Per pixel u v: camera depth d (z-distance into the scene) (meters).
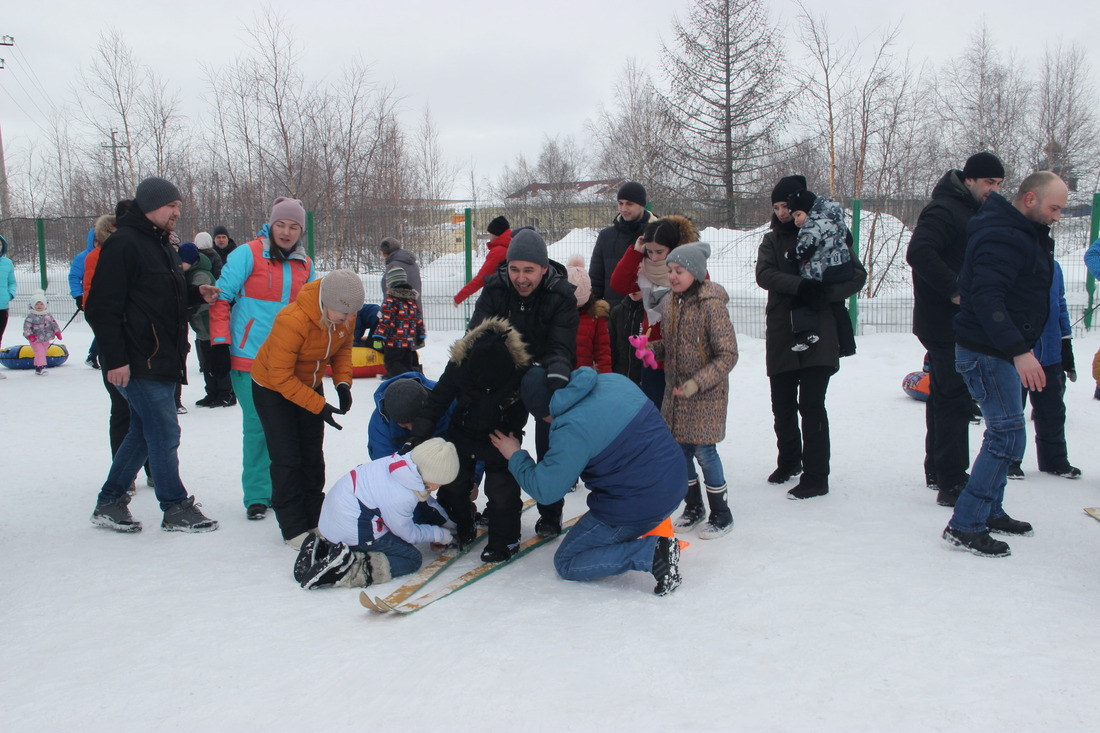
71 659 2.94
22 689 2.73
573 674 2.75
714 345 4.13
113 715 2.56
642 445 3.47
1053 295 5.02
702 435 4.16
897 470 5.39
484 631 3.11
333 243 13.62
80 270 9.47
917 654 2.86
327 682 2.73
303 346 4.08
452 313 13.09
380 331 8.77
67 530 4.48
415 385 3.92
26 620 3.29
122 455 4.43
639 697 2.59
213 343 4.56
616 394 3.54
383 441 4.13
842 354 4.78
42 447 6.41
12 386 9.12
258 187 24.16
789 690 2.62
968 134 27.23
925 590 3.42
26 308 16.23
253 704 2.60
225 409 7.99
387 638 3.07
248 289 4.62
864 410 7.30
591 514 3.64
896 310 11.95
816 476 4.84
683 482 3.61
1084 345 10.27
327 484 5.37
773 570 3.70
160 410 4.29
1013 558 3.78
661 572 3.45
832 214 4.59
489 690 2.65
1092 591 3.38
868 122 18.11
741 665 2.80
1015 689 2.60
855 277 4.65
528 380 3.59
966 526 3.86
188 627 3.20
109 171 28.28
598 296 5.67
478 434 3.85
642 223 5.49
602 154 39.81
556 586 3.61
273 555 4.08
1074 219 13.03
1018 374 3.75
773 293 4.95
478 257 13.10
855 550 3.92
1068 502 4.60
